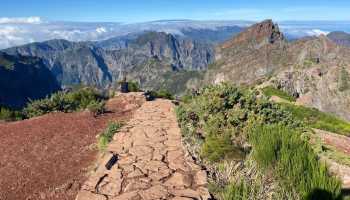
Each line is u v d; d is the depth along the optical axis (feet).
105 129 47.37
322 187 16.03
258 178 19.20
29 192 29.48
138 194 19.89
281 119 35.50
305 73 313.73
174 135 34.86
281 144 20.42
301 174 17.46
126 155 27.71
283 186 18.02
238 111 32.81
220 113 33.96
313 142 38.29
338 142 49.73
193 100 44.11
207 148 25.85
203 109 36.70
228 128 31.58
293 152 19.03
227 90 36.73
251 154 22.88
